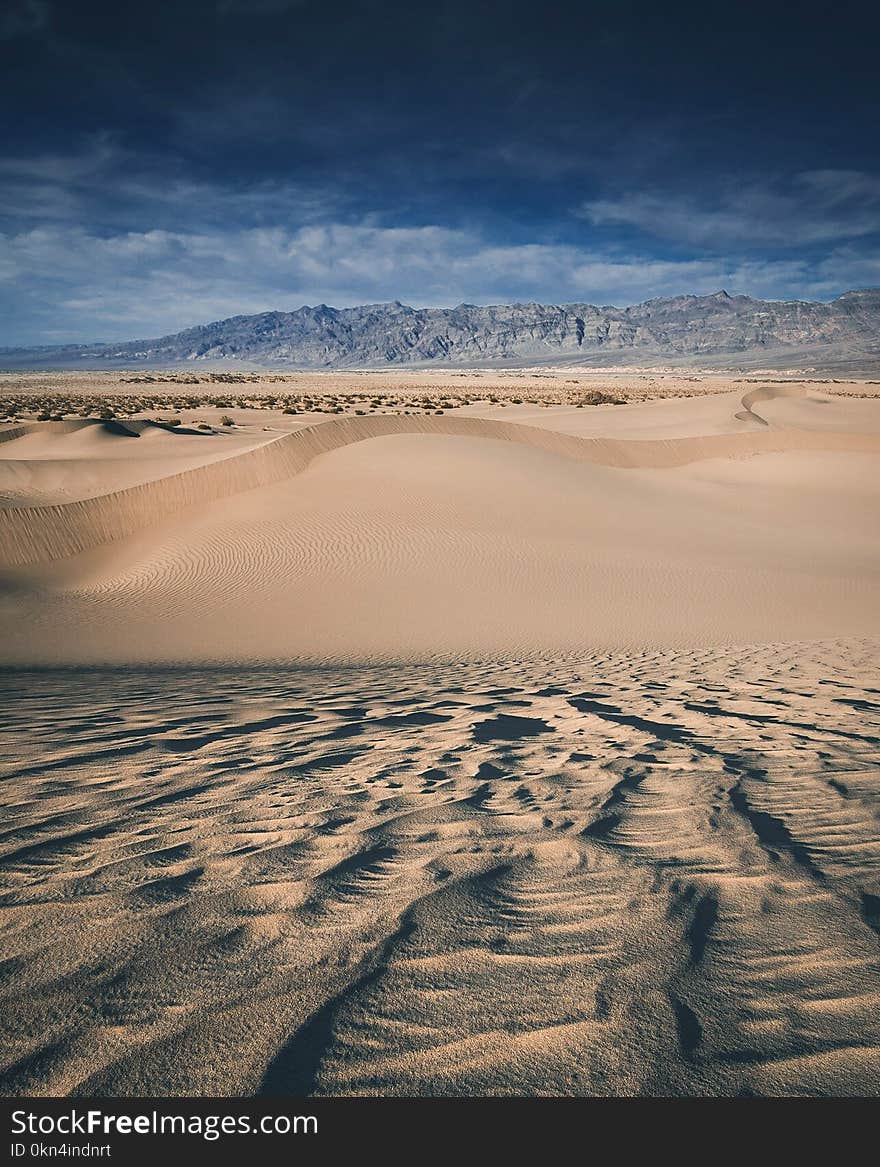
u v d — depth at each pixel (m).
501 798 3.43
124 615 15.36
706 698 6.54
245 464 25.78
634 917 2.12
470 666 10.18
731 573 17.92
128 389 132.50
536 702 6.54
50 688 7.98
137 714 6.05
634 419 56.38
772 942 1.95
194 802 3.40
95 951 1.95
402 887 2.36
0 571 20.16
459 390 128.00
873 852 2.59
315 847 2.75
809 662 8.91
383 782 3.77
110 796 3.52
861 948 1.91
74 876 2.48
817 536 24.25
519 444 31.78
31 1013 1.67
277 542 19.72
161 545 20.70
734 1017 1.63
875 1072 1.45
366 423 32.31
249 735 5.12
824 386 136.25
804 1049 1.52
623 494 26.78
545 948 1.94
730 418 52.69
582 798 3.41
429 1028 1.60
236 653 12.16
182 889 2.36
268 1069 1.48
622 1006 1.67
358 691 7.56
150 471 34.28
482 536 20.05
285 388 138.88
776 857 2.57
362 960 1.89
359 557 18.59
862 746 4.47
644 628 13.57
